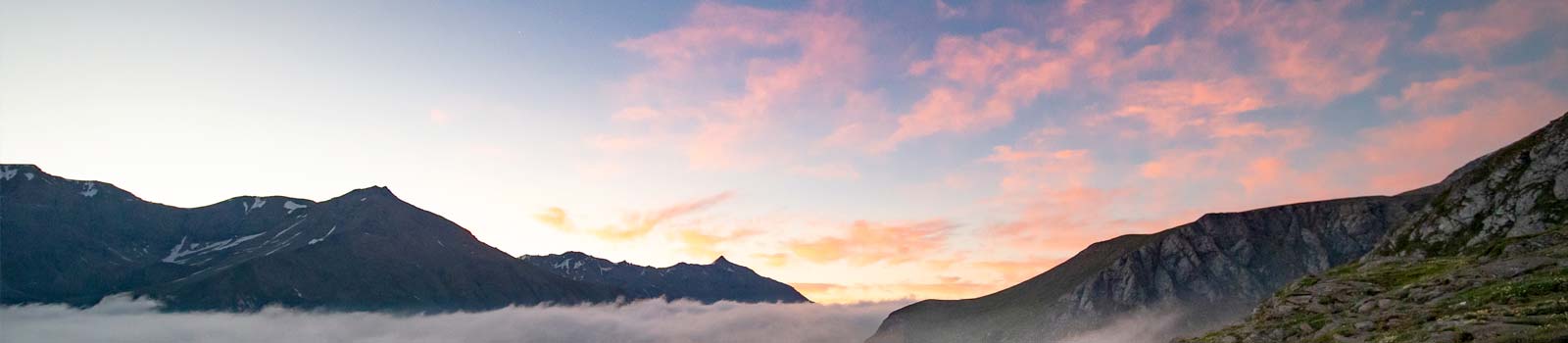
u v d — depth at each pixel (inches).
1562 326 1469.0
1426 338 1696.6
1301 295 2952.8
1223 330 2947.8
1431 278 2536.9
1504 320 1643.7
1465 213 5684.1
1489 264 2438.5
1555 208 4820.4
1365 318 2268.7
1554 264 2213.3
